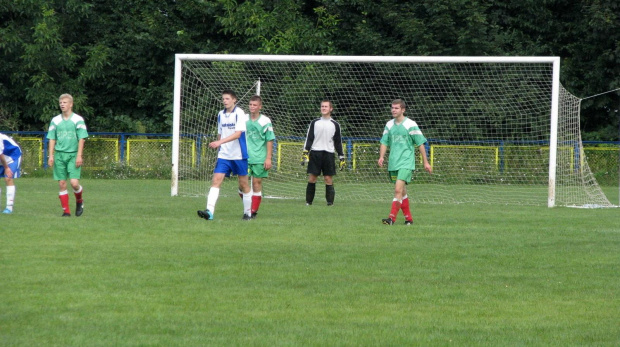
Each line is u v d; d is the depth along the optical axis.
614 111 90.50
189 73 73.75
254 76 71.88
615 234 33.56
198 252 27.00
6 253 25.98
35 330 16.72
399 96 75.94
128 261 24.94
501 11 90.88
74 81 90.50
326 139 48.59
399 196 36.88
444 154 70.69
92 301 19.42
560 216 43.03
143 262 24.81
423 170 69.88
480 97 73.25
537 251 28.39
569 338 16.66
